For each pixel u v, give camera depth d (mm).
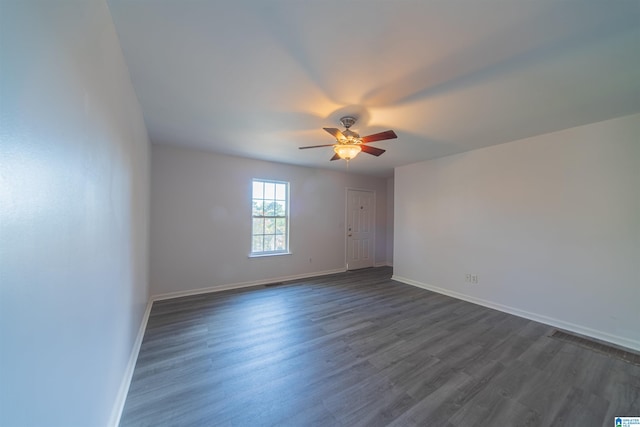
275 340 2469
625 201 2455
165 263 3664
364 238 5977
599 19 1248
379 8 1208
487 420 1524
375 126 2736
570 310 2768
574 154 2754
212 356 2176
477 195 3650
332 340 2482
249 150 3836
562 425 1498
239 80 1873
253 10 1231
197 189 3900
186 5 1203
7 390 532
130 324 1959
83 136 945
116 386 1509
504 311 3297
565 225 2818
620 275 2473
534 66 1654
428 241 4332
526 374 1970
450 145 3449
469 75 1763
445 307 3436
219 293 3924
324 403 1646
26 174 595
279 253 4699
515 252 3229
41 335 673
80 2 917
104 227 1230
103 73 1182
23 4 584
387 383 1848
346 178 5648
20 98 569
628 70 1682
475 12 1225
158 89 2010
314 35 1399
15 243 557
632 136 2414
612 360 2170
